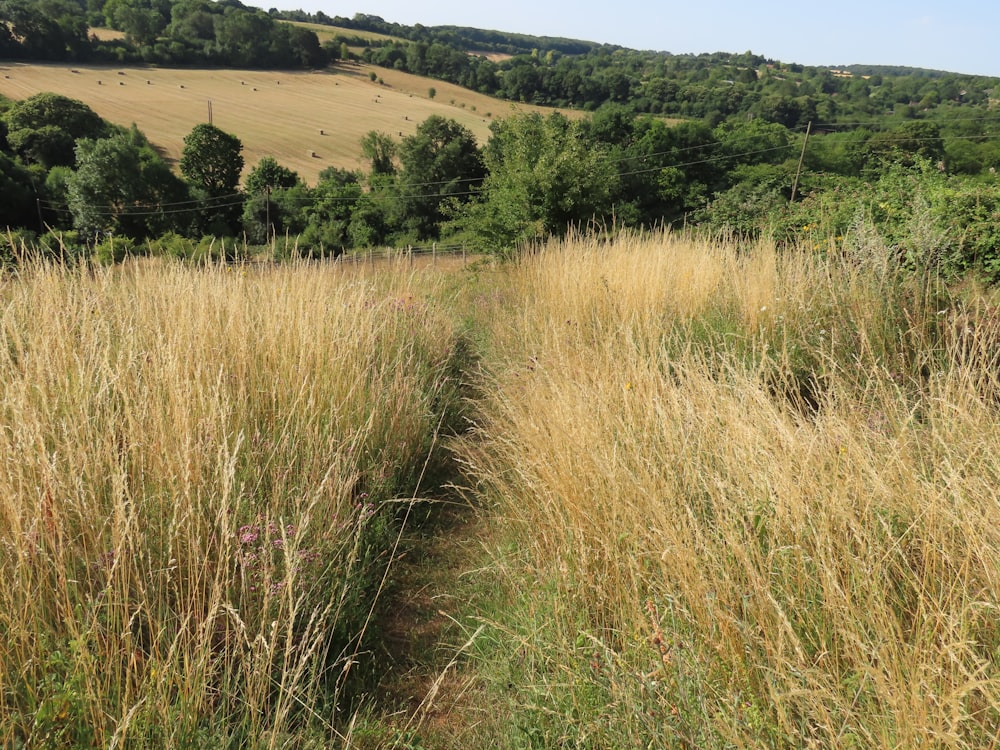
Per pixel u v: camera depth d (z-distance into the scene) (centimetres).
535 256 977
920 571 227
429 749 243
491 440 451
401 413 458
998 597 198
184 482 264
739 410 308
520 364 561
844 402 337
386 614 322
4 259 473
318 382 419
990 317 421
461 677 281
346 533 326
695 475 281
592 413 340
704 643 220
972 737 165
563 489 304
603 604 262
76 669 204
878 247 540
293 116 8325
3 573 217
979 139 4509
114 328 427
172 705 212
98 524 254
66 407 307
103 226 4925
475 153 6316
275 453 350
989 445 258
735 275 607
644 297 606
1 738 184
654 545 253
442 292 923
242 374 390
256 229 5456
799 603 222
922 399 338
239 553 255
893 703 167
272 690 248
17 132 5866
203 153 5869
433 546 381
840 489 243
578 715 224
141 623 235
